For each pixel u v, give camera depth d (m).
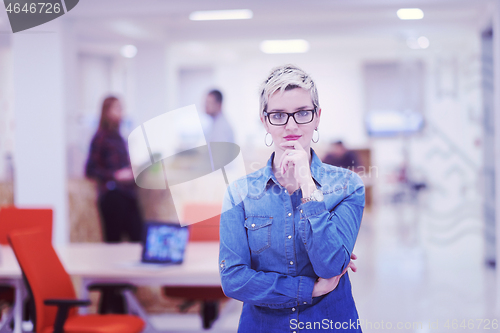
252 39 7.43
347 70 12.45
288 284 1.26
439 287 4.69
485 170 5.77
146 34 7.08
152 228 2.80
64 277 2.53
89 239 4.47
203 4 4.43
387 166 12.10
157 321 3.82
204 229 3.37
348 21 7.14
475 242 6.94
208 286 3.25
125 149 4.46
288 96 1.27
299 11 4.63
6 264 2.76
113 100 4.45
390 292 4.49
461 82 6.08
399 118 12.24
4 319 2.87
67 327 2.42
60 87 4.61
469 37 6.09
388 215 10.08
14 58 4.61
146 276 2.55
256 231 1.31
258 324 1.34
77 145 4.80
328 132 12.38
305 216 1.23
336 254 1.21
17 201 4.73
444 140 6.30
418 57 6.38
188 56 10.83
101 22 6.14
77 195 4.53
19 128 4.70
